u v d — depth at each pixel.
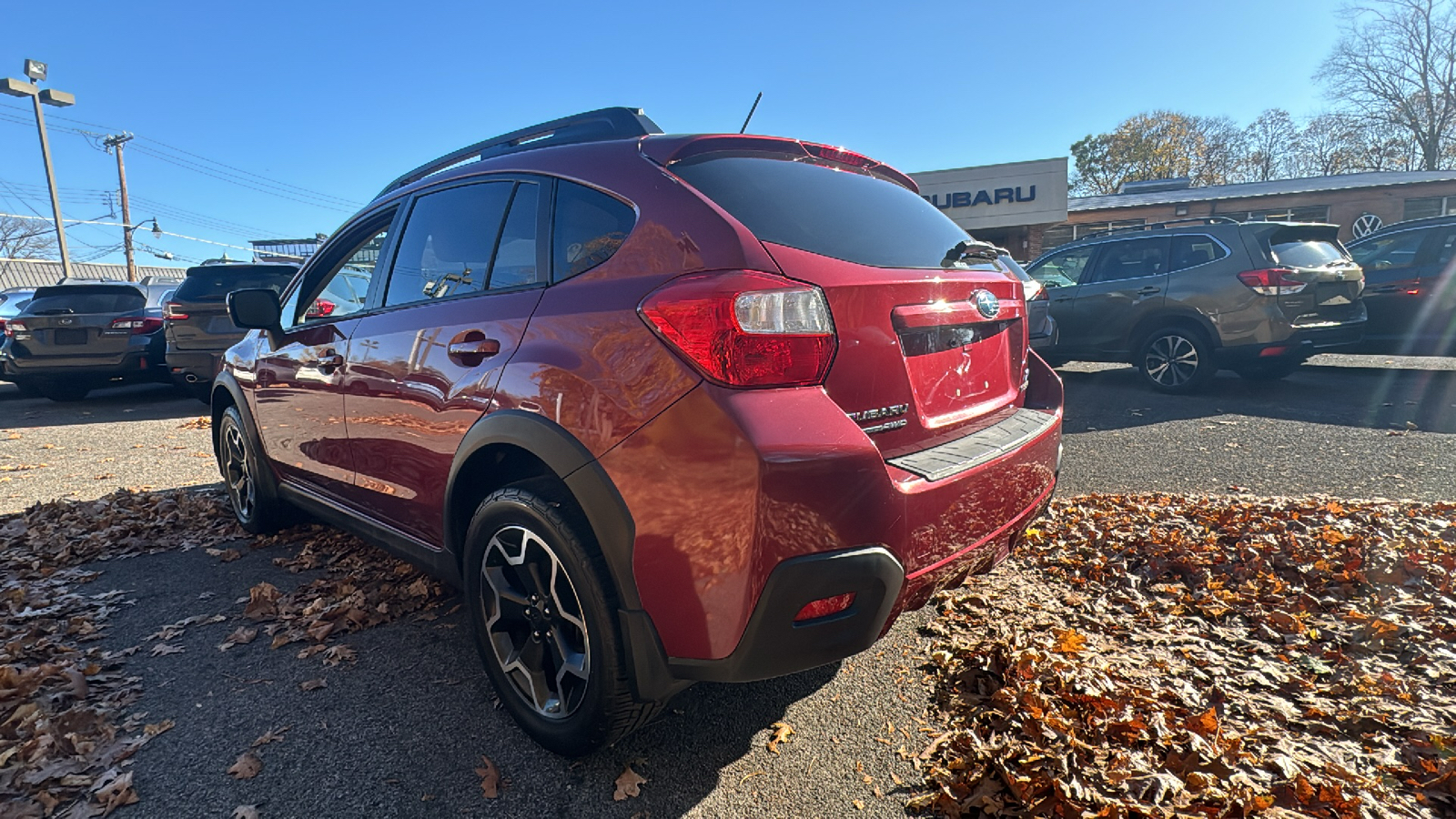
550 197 2.33
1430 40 38.75
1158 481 4.72
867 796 1.98
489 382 2.20
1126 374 9.24
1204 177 50.88
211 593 3.33
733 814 1.92
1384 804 1.89
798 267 1.86
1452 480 4.50
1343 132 44.41
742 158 2.23
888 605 1.82
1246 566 3.31
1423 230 8.23
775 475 1.65
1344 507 3.95
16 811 1.90
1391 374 8.61
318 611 3.07
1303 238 7.44
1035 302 6.89
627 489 1.82
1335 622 2.85
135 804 1.96
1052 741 2.11
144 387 11.97
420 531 2.71
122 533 4.10
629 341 1.87
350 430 2.99
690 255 1.88
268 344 3.68
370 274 3.10
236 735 2.26
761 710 2.37
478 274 2.50
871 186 2.52
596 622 1.90
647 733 2.26
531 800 1.97
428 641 2.84
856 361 1.90
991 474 2.12
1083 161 53.25
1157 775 1.96
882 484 1.76
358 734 2.26
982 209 25.03
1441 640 2.67
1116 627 2.86
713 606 1.74
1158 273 7.85
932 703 2.39
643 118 2.61
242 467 4.13
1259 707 2.32
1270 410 6.69
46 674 2.53
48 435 7.45
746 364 1.72
